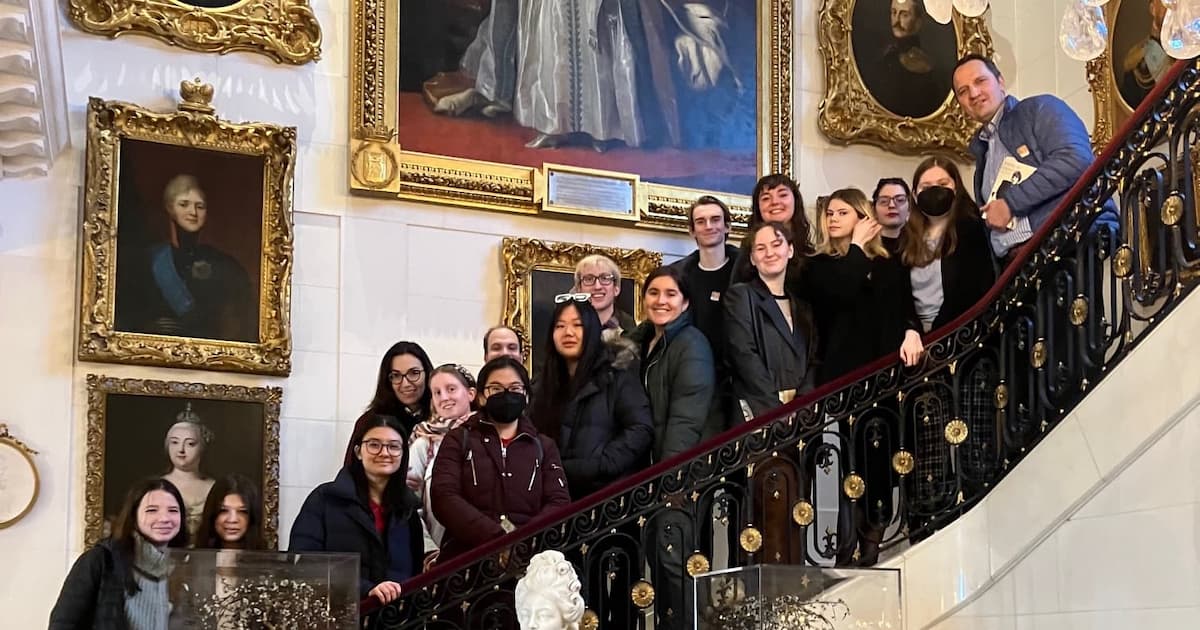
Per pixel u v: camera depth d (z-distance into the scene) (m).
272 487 9.12
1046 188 8.03
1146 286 6.72
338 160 9.88
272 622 5.55
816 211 10.98
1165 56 10.01
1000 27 11.77
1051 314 7.15
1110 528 6.56
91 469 8.68
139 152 9.21
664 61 10.95
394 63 10.07
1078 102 11.05
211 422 9.06
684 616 7.09
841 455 7.36
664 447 7.85
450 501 6.96
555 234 10.39
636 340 8.55
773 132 11.10
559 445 7.84
